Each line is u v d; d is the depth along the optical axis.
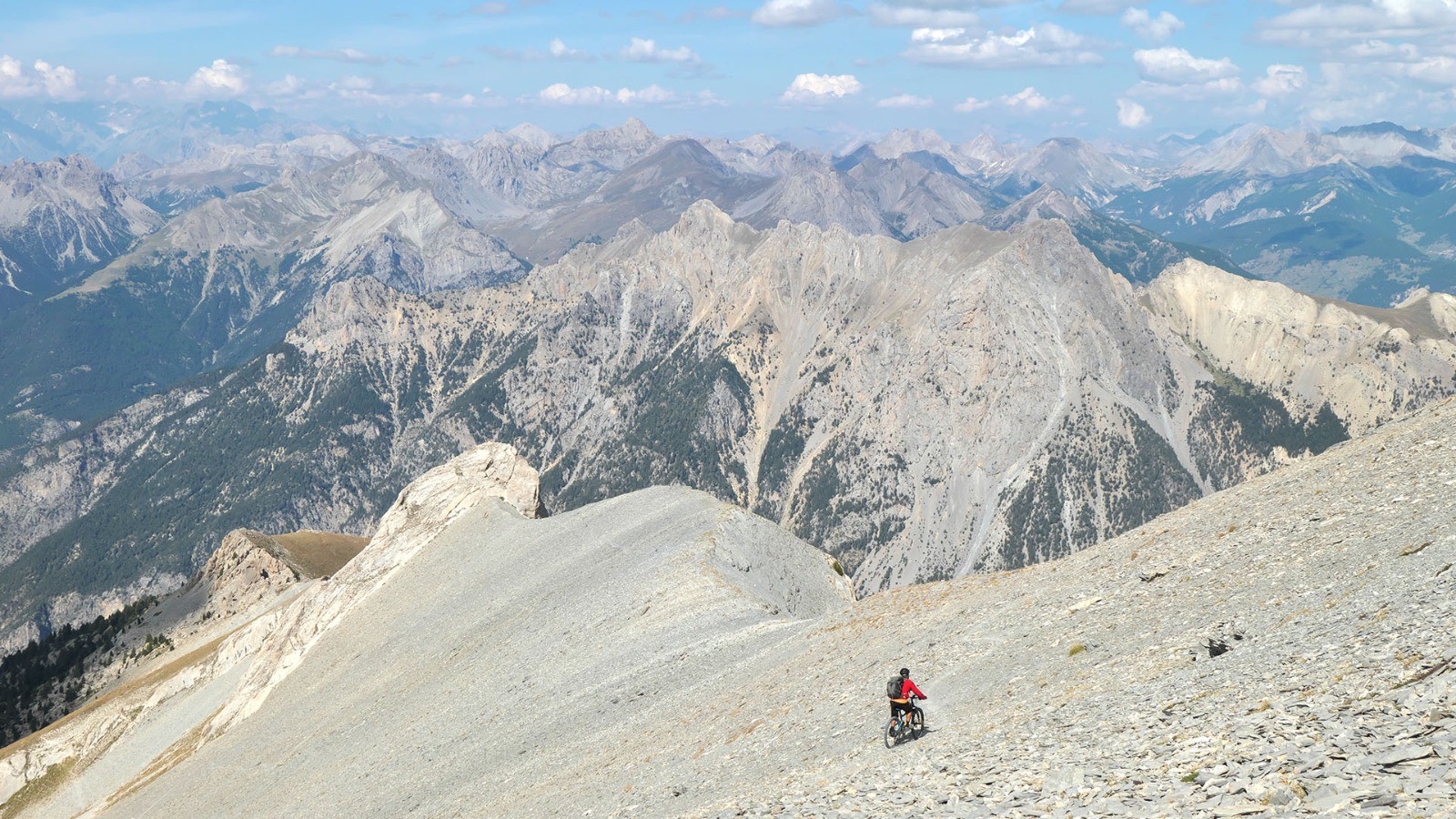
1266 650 28.97
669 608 89.94
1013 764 27.30
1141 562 47.38
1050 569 56.09
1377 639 25.38
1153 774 21.81
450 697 98.56
